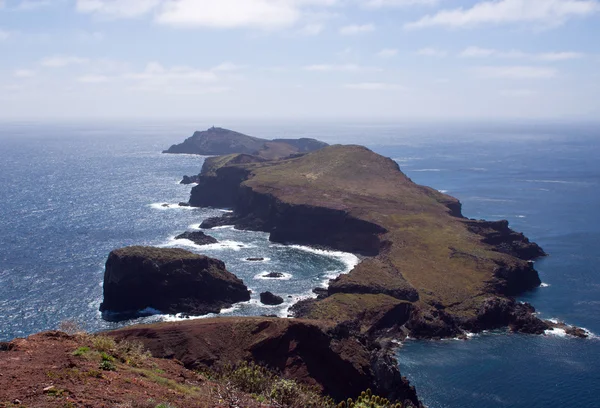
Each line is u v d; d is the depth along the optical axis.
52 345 22.95
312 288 108.62
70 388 17.75
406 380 60.41
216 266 106.31
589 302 100.06
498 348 80.69
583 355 77.38
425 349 80.75
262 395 23.00
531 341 83.19
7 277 106.31
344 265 125.88
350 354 56.78
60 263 116.50
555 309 96.88
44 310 90.69
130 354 24.97
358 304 92.06
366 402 24.91
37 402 16.17
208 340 56.41
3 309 90.25
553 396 65.31
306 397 23.56
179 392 20.27
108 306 94.12
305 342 56.22
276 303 99.38
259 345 55.28
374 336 85.69
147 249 101.44
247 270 120.12
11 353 21.30
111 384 19.05
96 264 116.25
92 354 22.30
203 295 99.12
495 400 64.25
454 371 72.38
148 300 96.50
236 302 100.62
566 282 111.75
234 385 22.64
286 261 128.62
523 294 105.31
